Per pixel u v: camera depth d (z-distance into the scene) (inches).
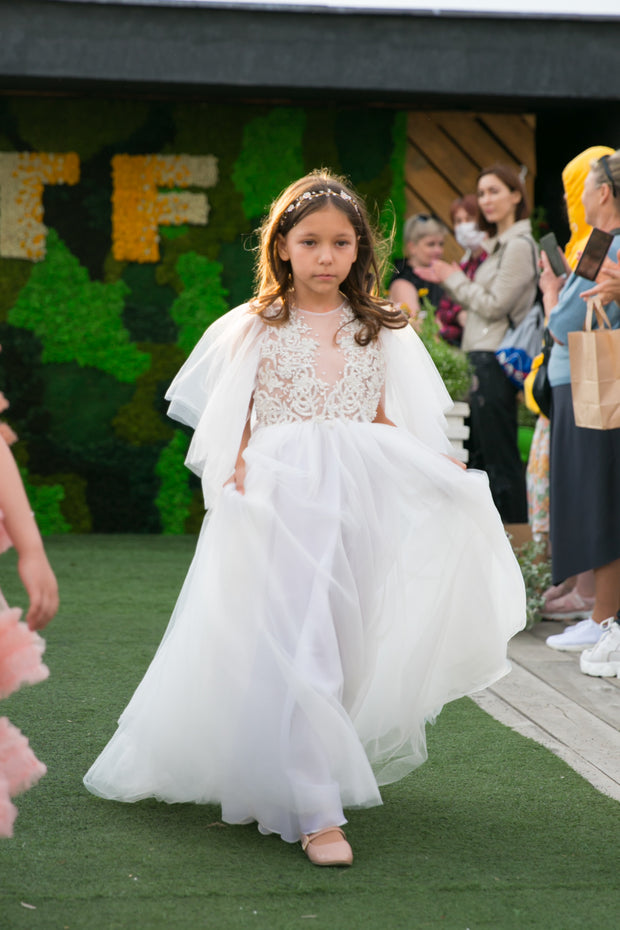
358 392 101.4
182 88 264.4
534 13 257.9
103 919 77.0
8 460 72.3
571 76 260.7
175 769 97.8
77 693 136.3
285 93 270.1
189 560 243.1
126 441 285.1
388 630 99.4
